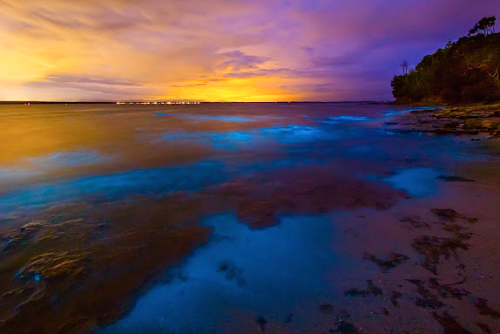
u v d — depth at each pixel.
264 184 5.58
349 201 4.40
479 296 2.16
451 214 3.68
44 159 8.25
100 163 7.76
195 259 2.86
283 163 7.72
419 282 2.37
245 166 7.37
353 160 7.95
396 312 2.07
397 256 2.78
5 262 2.73
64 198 4.83
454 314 2.00
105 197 4.88
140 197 4.86
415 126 15.92
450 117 18.84
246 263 2.80
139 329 2.04
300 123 20.92
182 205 4.43
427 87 54.59
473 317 1.97
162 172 6.75
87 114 35.69
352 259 2.79
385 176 6.02
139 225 3.66
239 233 3.43
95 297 2.31
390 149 9.49
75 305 2.22
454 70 42.38
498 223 3.34
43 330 2.01
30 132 14.86
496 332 1.84
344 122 21.78
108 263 2.72
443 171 6.00
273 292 2.38
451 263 2.60
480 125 11.95
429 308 2.08
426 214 3.75
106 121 22.91
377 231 3.34
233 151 9.64
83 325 2.06
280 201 4.50
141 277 2.56
